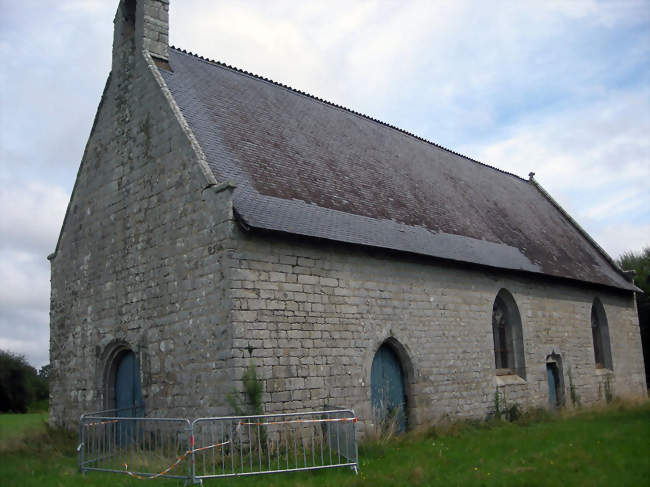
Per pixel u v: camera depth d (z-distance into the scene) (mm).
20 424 23031
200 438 13227
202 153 14492
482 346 18625
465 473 10008
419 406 16266
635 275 31500
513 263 20281
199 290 13789
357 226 15930
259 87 19906
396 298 16281
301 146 18016
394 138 23734
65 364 18062
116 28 18219
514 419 18781
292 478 10281
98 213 17625
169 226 14938
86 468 11703
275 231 13469
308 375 13859
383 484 9484
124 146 17000
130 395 15938
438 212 20125
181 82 16938
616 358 25328
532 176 31672
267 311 13438
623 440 12031
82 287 17828
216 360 13109
